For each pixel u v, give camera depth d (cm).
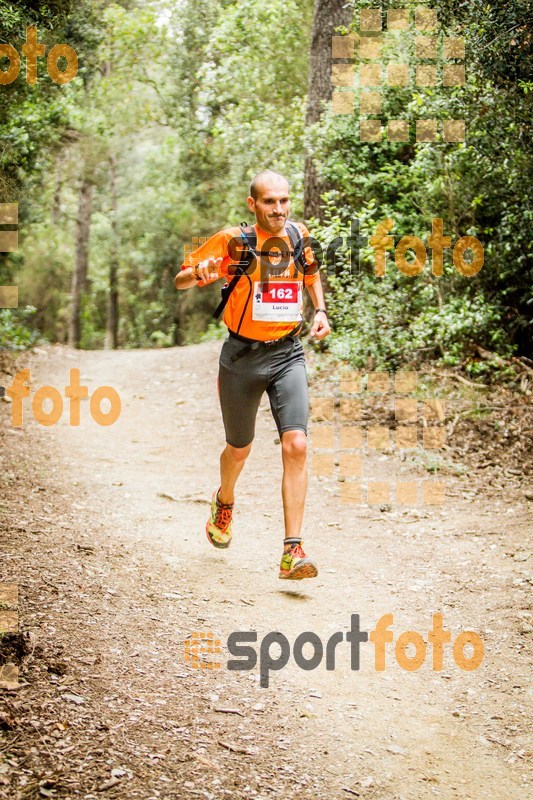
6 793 246
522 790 291
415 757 308
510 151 836
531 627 411
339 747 308
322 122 1077
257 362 417
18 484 611
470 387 905
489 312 908
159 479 687
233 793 266
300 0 1507
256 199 402
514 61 762
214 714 317
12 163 1071
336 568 497
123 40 1778
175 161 2592
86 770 263
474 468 720
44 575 422
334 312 1005
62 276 2777
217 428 895
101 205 3070
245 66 1558
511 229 884
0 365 1202
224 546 482
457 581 477
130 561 471
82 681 322
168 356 1330
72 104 1266
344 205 1039
